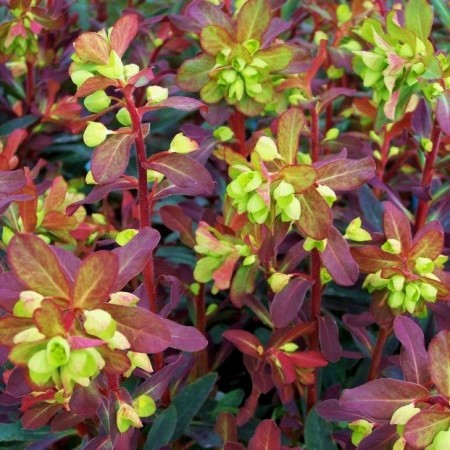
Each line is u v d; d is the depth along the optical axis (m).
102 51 0.46
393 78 0.56
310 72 0.62
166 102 0.48
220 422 0.55
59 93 0.88
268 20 0.56
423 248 0.50
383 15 0.74
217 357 0.67
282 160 0.47
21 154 0.82
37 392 0.47
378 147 0.75
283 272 0.57
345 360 0.67
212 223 0.62
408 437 0.40
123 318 0.41
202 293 0.62
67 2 0.90
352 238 0.55
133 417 0.46
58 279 0.40
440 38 0.85
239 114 0.64
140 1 0.97
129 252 0.44
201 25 0.64
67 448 0.64
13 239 0.39
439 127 0.61
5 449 0.59
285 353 0.57
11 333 0.39
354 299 0.67
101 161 0.47
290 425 0.61
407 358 0.46
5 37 0.71
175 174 0.49
